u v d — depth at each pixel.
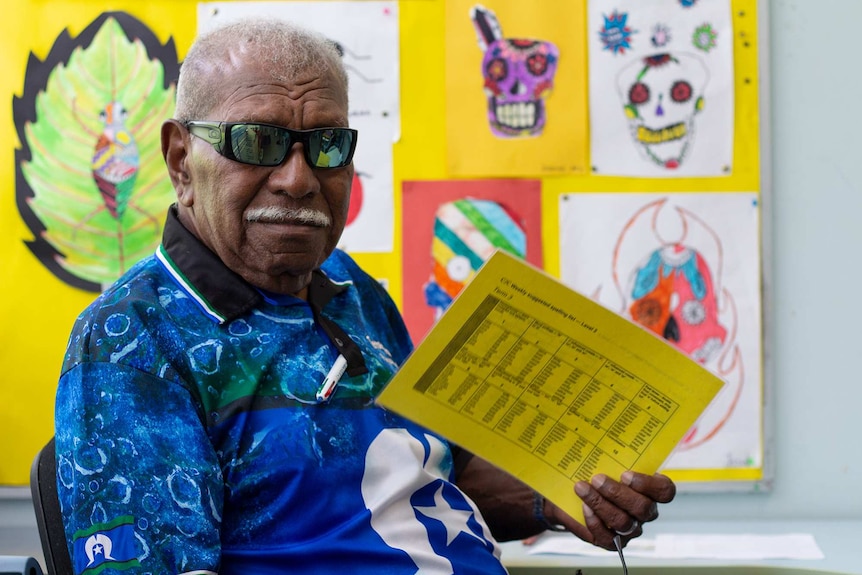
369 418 1.01
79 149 1.71
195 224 1.03
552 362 0.98
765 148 1.72
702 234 1.73
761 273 1.73
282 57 0.99
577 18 1.71
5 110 1.71
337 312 1.09
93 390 0.89
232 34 1.00
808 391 1.73
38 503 0.96
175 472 0.88
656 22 1.72
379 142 1.72
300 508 0.94
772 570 1.28
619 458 1.00
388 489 0.98
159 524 0.86
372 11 1.71
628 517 1.00
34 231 1.71
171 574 0.86
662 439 0.99
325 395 0.98
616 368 0.98
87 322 0.93
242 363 0.96
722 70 1.72
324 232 1.01
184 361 0.94
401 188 1.72
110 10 1.71
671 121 1.72
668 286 1.73
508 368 0.98
